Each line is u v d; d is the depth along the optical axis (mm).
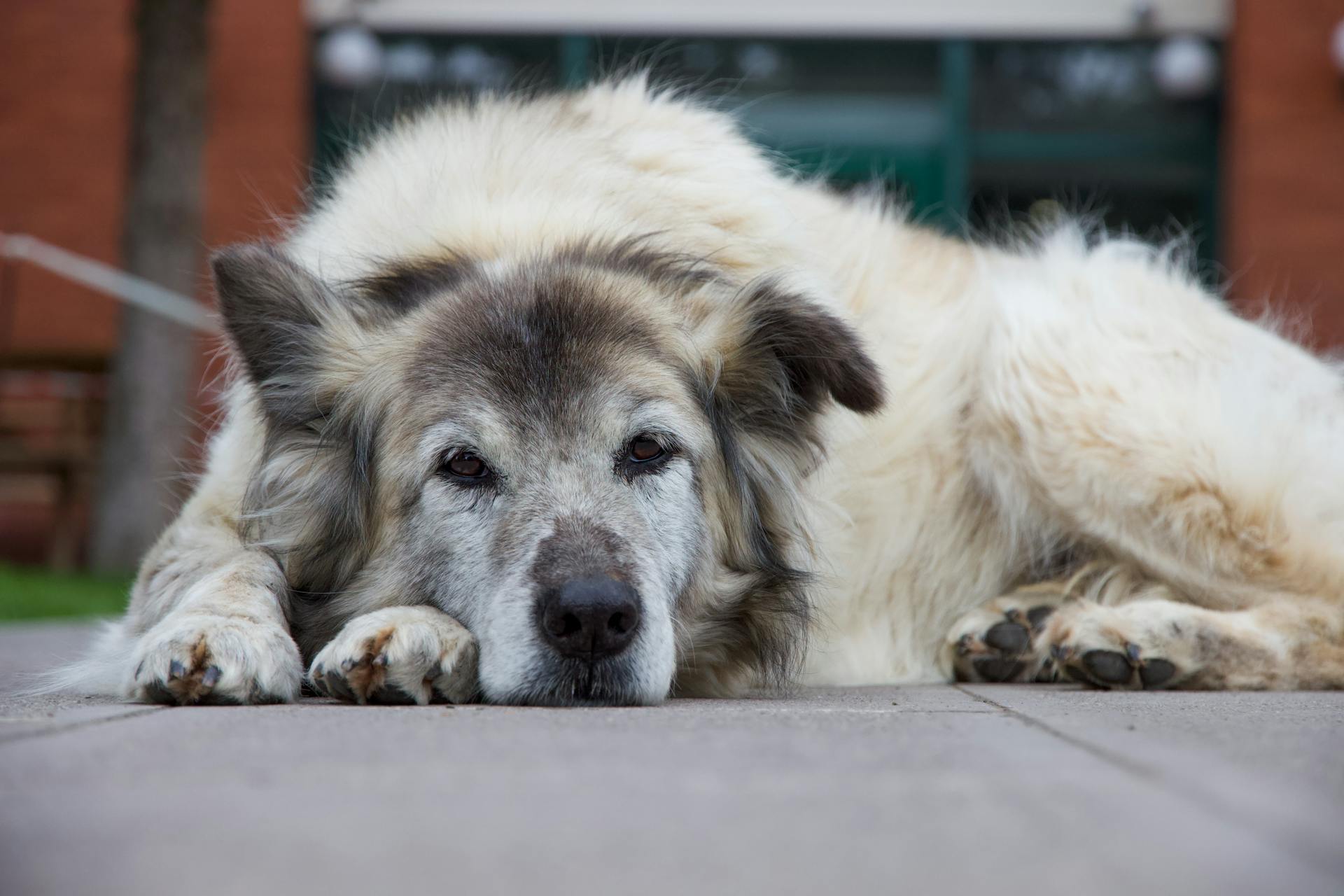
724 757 2318
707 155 4840
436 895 1448
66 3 15461
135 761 2264
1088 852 1624
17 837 1702
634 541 3600
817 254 5000
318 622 4027
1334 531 4938
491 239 4273
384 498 3871
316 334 4020
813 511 4535
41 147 15539
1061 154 15539
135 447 11734
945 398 5277
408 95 5363
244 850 1634
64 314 15375
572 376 3717
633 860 1596
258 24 15258
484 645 3564
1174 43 15195
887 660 5105
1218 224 15398
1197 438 4816
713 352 4078
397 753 2359
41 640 6336
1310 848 1646
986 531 5336
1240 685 4316
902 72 15516
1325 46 14930
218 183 15266
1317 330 15008
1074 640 4301
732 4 15383
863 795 1963
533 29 15461
